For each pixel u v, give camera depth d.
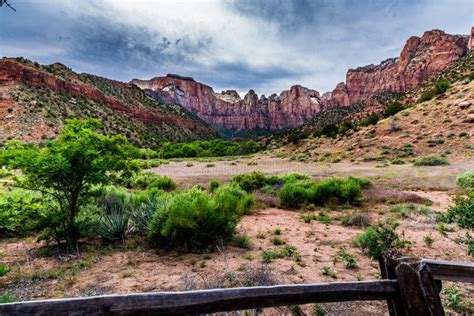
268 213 10.21
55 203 6.59
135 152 6.57
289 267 4.88
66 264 5.09
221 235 6.27
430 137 34.72
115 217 6.68
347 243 6.45
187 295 1.40
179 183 18.89
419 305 1.54
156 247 6.07
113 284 4.23
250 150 68.44
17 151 5.35
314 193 11.77
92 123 6.34
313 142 51.59
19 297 3.80
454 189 15.12
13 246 6.28
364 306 3.40
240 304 1.47
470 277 1.75
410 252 5.57
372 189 14.36
